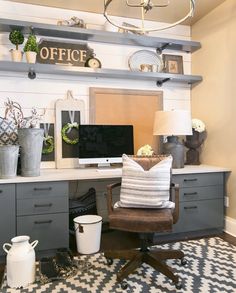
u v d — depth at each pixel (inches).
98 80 124.6
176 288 72.7
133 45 129.8
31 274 76.2
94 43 123.9
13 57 103.0
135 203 81.9
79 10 121.0
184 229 108.6
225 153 117.4
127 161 87.2
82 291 71.9
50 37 116.7
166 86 136.3
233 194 112.9
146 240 84.9
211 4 118.5
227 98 115.9
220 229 116.2
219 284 74.5
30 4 114.6
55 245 93.7
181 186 107.7
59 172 103.5
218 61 120.9
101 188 124.1
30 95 114.8
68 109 118.9
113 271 82.7
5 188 87.5
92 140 114.1
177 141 117.9
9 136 101.3
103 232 116.6
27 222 90.3
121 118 127.5
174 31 137.5
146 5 62.0
